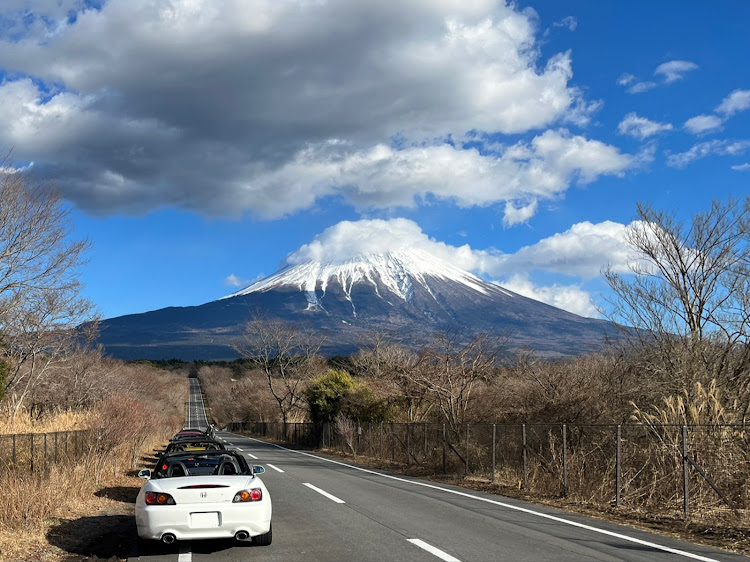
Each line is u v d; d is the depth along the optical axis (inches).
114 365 2140.7
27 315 983.0
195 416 4667.8
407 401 1312.7
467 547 342.3
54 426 773.9
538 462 662.5
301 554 331.0
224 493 337.4
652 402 631.2
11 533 387.2
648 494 531.5
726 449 510.9
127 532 422.9
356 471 878.4
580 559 313.6
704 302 716.0
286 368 2701.8
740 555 330.3
